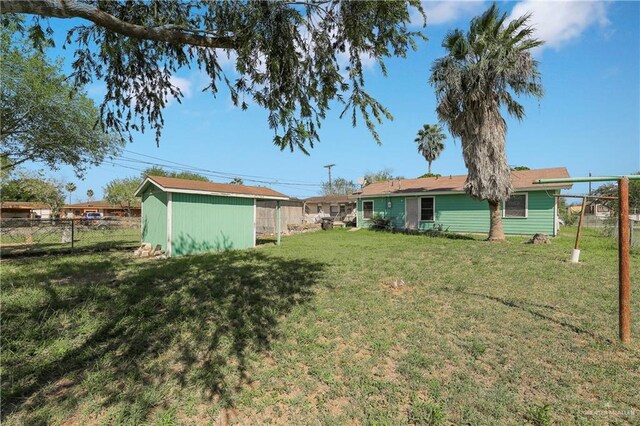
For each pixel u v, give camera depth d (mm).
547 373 3059
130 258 10203
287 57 3191
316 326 4238
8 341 3639
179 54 3766
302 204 28672
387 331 4070
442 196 18281
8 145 11625
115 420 2418
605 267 7648
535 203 15367
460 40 12312
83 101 12188
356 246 12555
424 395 2752
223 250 12086
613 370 3090
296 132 3582
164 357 3406
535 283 6277
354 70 3361
